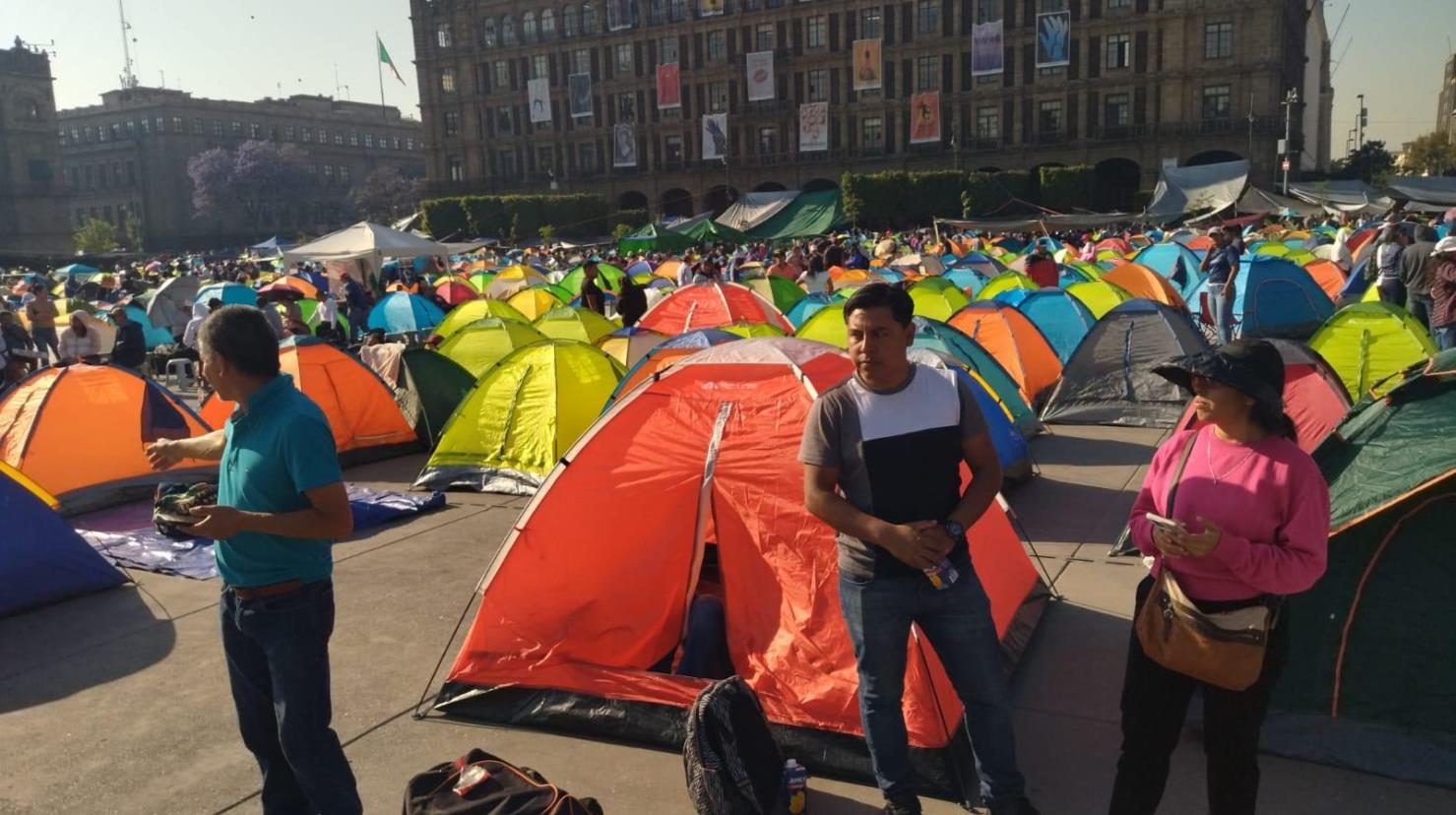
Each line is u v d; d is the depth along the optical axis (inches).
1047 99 2738.7
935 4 2822.3
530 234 2765.7
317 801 138.9
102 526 350.3
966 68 2819.9
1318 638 171.0
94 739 195.9
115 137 4872.0
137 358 595.2
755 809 151.1
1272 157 2514.8
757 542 190.9
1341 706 169.6
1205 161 2662.4
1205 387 122.6
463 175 3609.7
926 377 136.3
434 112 3617.1
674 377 209.8
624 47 3280.0
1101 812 155.9
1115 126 2674.7
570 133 3388.3
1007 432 347.6
